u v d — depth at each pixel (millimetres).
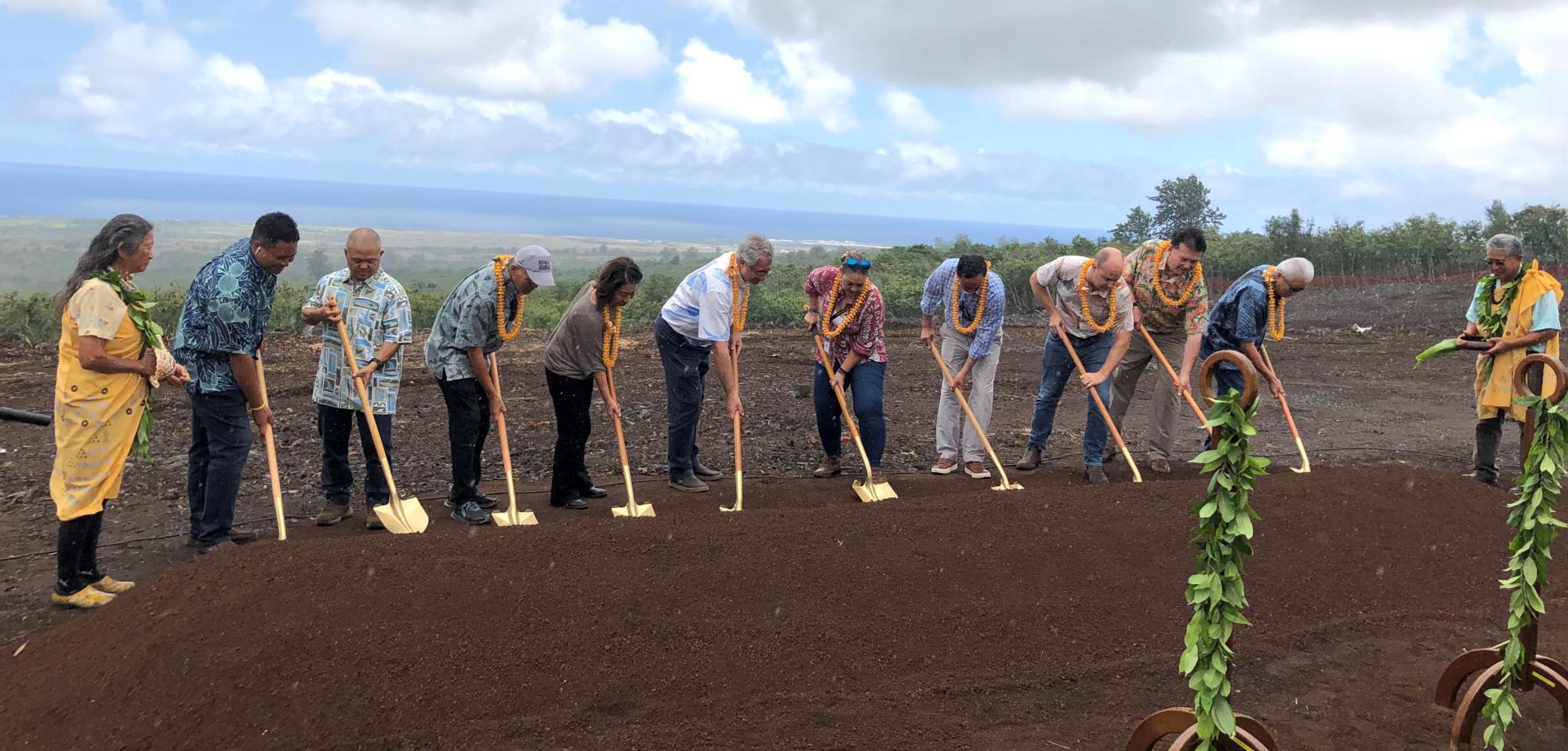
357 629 3469
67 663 3473
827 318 6531
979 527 4762
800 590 4133
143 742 3068
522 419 8750
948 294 6922
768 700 3574
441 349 5520
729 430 8547
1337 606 4668
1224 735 2693
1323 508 5348
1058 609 4309
